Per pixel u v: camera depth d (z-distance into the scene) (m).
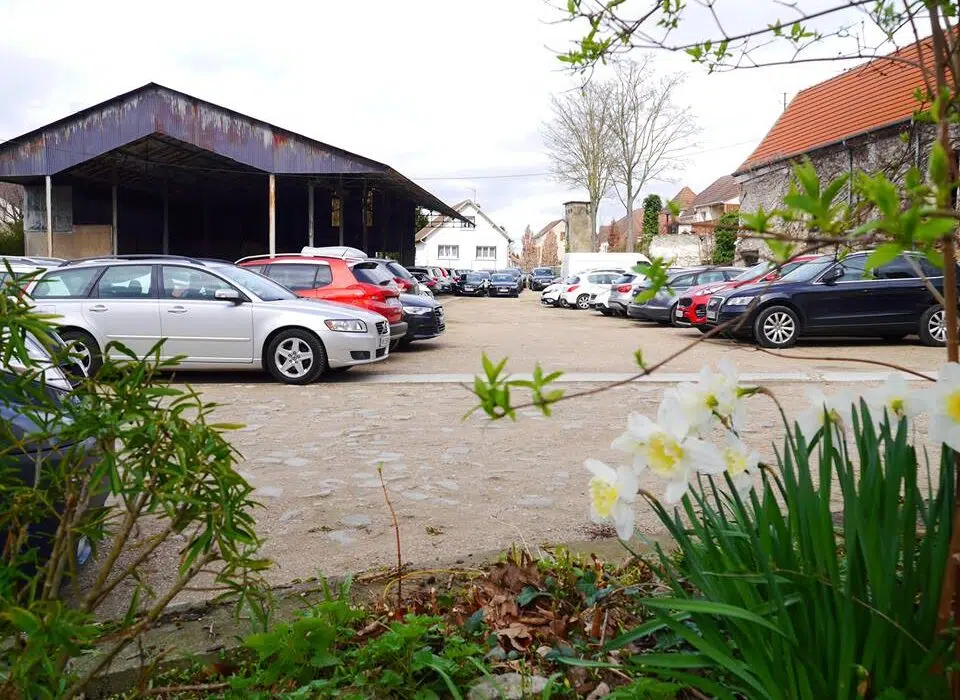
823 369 12.30
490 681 2.73
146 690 2.66
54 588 2.10
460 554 4.38
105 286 11.20
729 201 58.59
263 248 47.50
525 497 5.61
